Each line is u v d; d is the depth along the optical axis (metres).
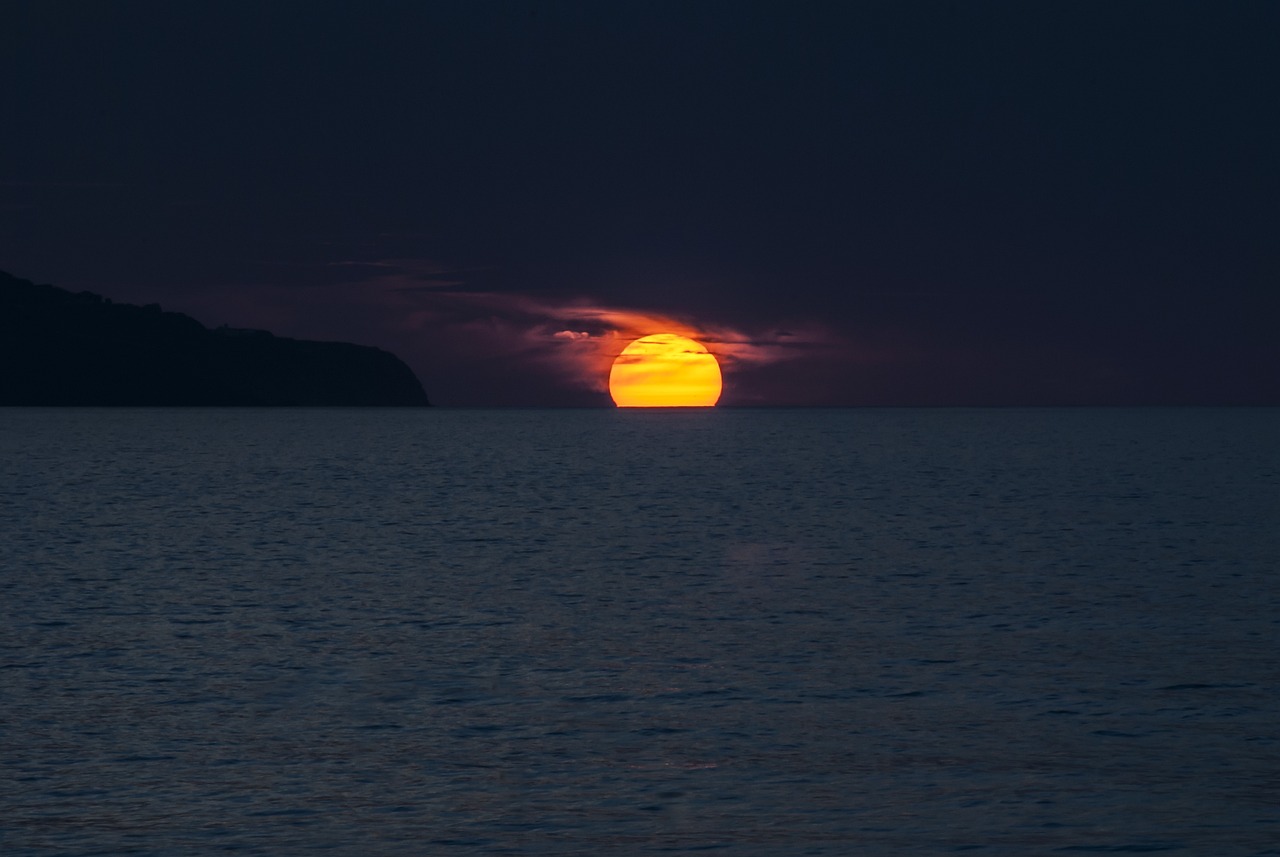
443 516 160.25
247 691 62.31
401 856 42.44
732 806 46.81
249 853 42.59
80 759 51.59
